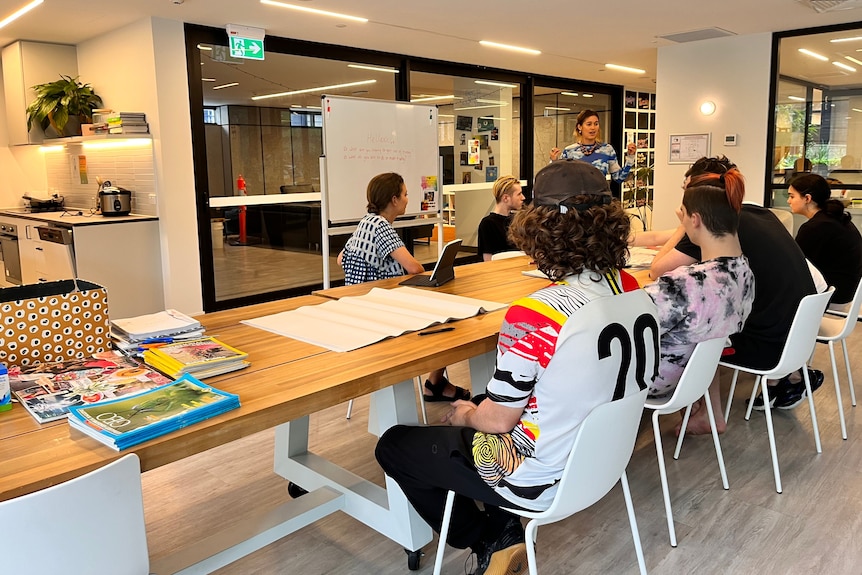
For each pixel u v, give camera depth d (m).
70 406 1.48
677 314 2.32
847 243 3.68
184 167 5.35
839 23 5.71
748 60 6.24
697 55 6.50
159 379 1.65
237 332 2.18
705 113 6.55
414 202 5.91
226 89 5.57
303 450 2.55
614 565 2.10
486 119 7.89
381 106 5.54
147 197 5.40
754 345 2.66
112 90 5.60
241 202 5.80
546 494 1.58
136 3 4.60
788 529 2.29
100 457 1.27
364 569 2.11
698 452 2.92
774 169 6.33
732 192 2.38
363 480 2.30
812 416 2.88
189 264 5.47
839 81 5.87
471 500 1.89
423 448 1.80
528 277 3.13
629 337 1.50
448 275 3.00
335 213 5.27
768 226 2.76
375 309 2.46
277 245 6.15
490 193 8.09
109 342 1.88
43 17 4.95
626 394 1.54
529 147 8.45
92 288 1.91
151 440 1.33
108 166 5.83
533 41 6.22
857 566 2.07
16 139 6.18
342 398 1.67
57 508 1.08
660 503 2.49
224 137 5.61
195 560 1.77
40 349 1.77
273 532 1.94
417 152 5.88
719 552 2.16
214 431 1.41
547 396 1.48
